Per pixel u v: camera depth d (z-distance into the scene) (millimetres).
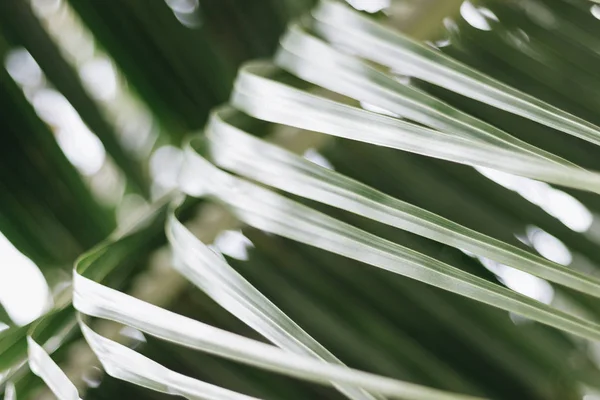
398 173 1616
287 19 1739
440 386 1580
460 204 1617
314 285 1602
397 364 1586
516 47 1625
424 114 1370
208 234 1550
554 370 1608
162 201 1551
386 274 1620
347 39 1414
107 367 1388
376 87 1385
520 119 1602
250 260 1599
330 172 1378
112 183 1785
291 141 1565
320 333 1588
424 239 1616
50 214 1746
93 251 1472
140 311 1368
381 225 1612
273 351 1328
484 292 1360
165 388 1378
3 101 1725
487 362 1602
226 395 1363
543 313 1356
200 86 1734
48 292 1739
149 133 1784
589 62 1620
